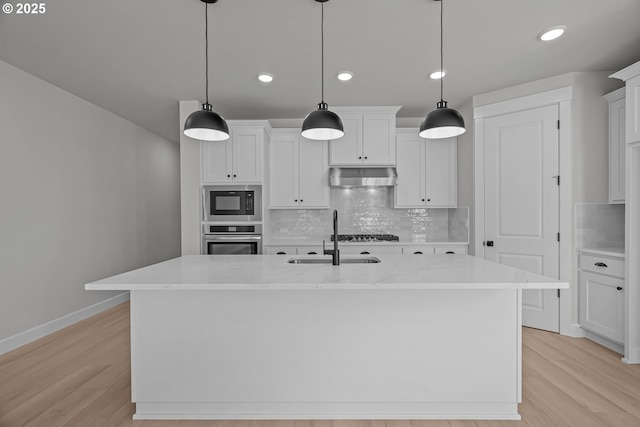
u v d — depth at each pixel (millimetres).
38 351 2957
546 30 2512
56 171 3516
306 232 4629
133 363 1991
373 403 2006
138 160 4949
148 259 5203
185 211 3939
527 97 3473
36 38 2572
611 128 3176
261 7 2221
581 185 3258
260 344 2002
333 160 4191
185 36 2564
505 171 3643
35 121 3268
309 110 4277
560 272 3322
